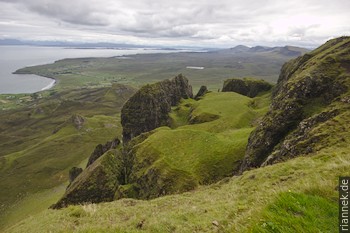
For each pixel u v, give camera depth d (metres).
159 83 165.88
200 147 75.12
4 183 160.75
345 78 67.00
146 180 70.00
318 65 74.56
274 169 29.52
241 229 10.83
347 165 17.52
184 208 22.84
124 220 22.58
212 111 127.31
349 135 39.12
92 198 78.00
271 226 9.34
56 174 168.88
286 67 162.62
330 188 12.29
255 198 18.28
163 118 148.88
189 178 63.59
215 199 25.25
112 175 81.44
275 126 64.56
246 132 85.25
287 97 69.31
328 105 62.47
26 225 28.88
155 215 21.44
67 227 22.02
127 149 100.94
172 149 77.31
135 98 148.50
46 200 126.31
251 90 193.00
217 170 66.31
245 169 61.81
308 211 10.15
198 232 15.19
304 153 42.84
